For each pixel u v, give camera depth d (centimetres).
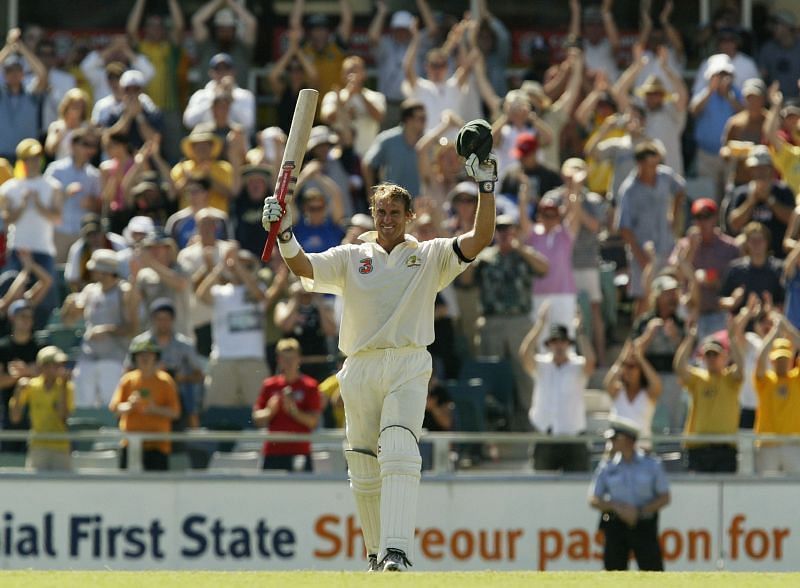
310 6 6688
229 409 4341
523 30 6788
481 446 4259
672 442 4128
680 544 4103
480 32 6084
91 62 6044
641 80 6238
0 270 5106
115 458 4112
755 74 6081
